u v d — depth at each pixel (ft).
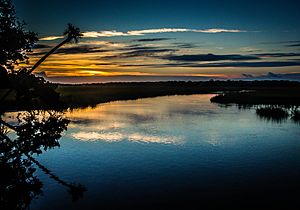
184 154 84.58
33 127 26.35
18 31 25.81
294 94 266.77
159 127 125.90
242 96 252.01
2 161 25.38
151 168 71.67
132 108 197.98
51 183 59.93
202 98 291.99
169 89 529.45
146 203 52.65
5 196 25.35
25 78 25.77
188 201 53.78
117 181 62.69
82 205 51.11
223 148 91.30
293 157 81.46
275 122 137.39
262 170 70.64
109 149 89.15
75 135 108.47
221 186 60.64
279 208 51.19
